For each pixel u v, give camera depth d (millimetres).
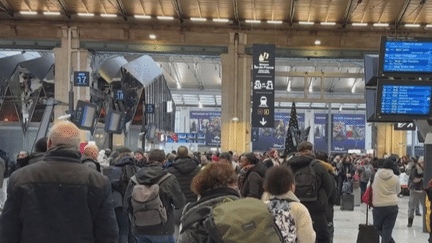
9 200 2744
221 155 7797
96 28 26938
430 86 8969
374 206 7176
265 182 3535
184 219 2643
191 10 25891
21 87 33562
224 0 24984
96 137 32750
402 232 10422
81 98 26609
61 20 26703
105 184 2881
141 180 5270
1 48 27000
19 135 33219
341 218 12422
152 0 25125
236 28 27188
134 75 35156
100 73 32812
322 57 27297
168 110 49906
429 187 6910
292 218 3301
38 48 26891
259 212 2350
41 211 2725
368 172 16156
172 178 5395
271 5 25281
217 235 2301
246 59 27172
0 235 2707
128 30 27047
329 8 25359
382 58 9023
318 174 5371
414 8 25188
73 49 26766
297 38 27266
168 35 27172
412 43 8992
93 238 2820
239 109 27016
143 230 5195
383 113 9102
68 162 2852
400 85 9031
